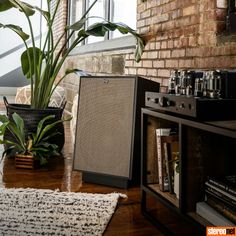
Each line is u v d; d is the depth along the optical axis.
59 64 2.78
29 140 2.51
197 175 1.45
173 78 1.86
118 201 1.90
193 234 1.54
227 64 1.86
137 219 1.68
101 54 4.02
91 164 2.18
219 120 1.32
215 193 1.37
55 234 1.46
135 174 2.12
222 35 1.91
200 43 2.09
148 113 1.71
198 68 2.11
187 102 1.36
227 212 1.29
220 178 1.40
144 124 1.78
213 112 1.33
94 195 1.95
